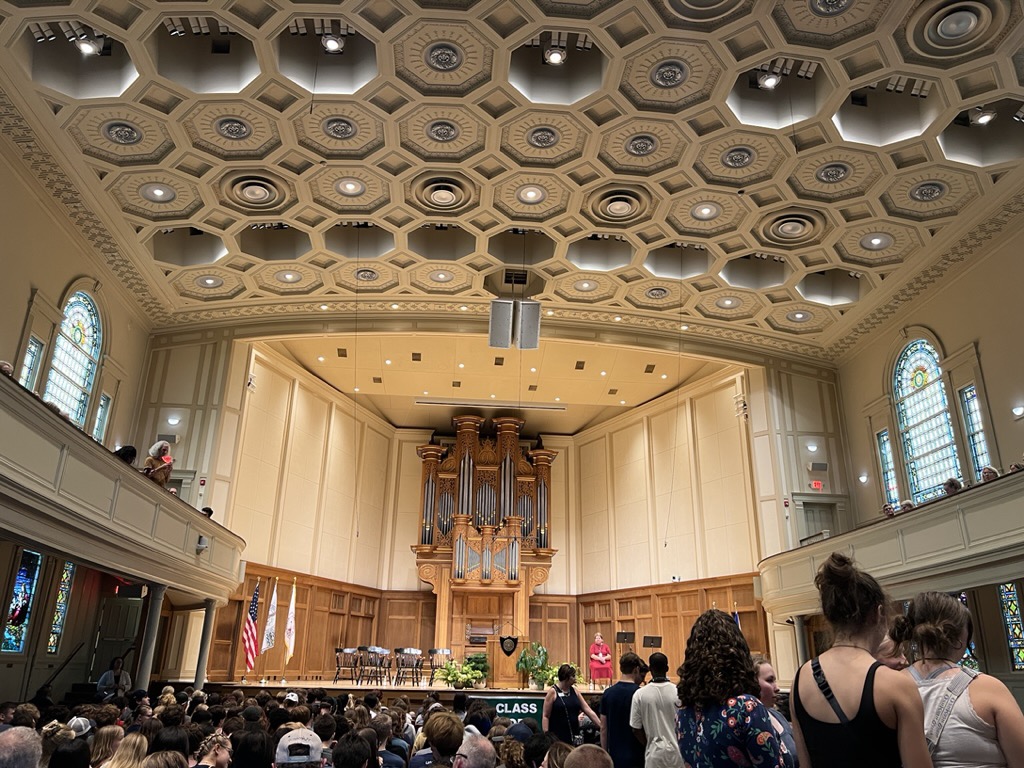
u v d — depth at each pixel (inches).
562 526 981.2
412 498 976.9
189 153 505.4
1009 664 498.0
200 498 665.6
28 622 524.7
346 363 815.1
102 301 615.5
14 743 114.3
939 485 610.2
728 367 796.0
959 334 589.6
